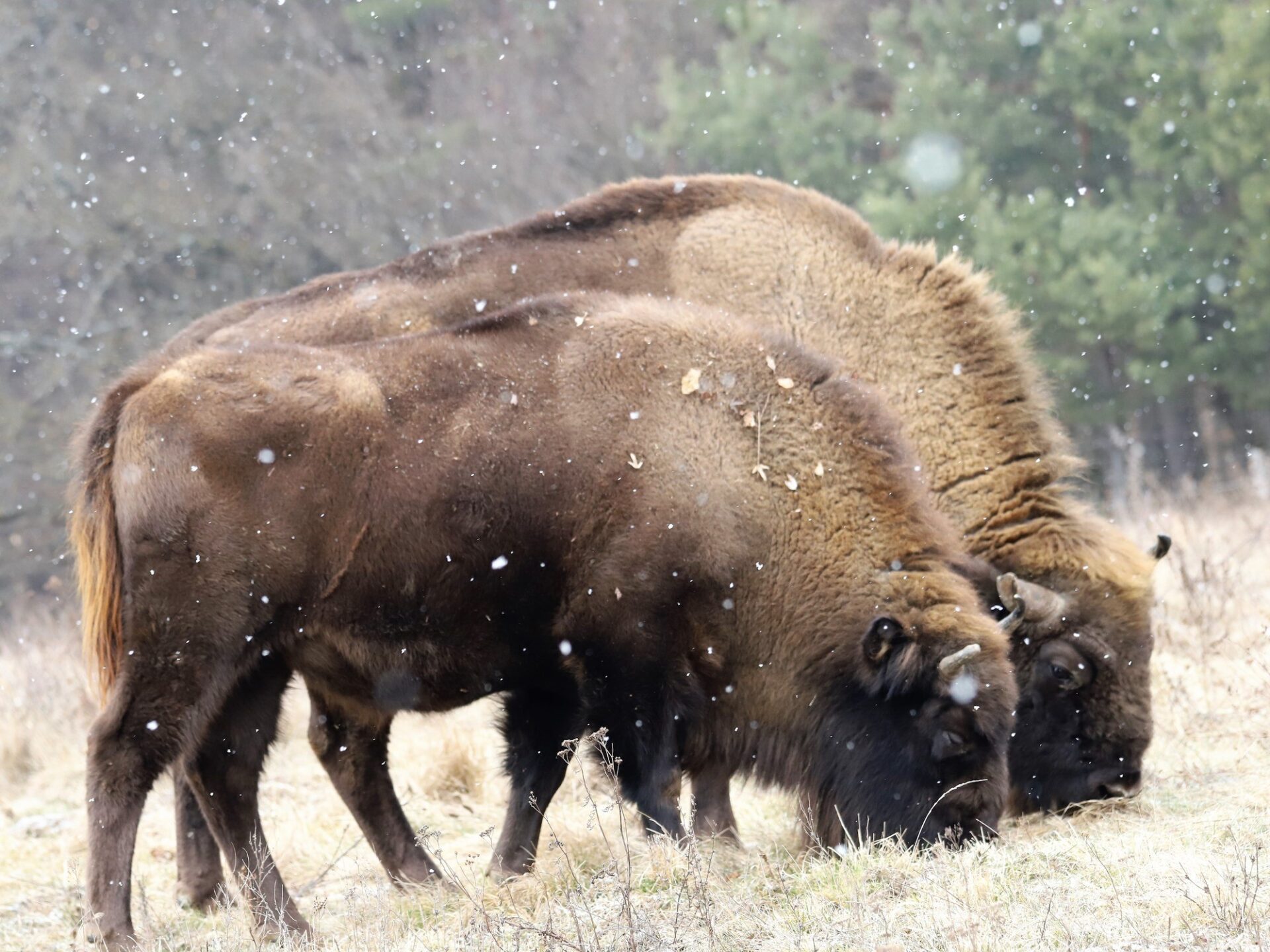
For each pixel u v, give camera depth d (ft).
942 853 61.41
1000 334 83.56
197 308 273.13
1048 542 77.56
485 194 289.53
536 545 67.36
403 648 67.82
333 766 72.38
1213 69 221.87
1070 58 232.12
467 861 72.64
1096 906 52.03
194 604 64.13
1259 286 214.28
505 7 319.68
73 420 256.32
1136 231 217.97
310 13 307.58
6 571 247.50
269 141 280.51
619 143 297.53
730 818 74.79
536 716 70.69
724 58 254.88
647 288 84.48
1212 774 76.59
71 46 282.77
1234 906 48.65
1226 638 95.61
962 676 64.23
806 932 53.16
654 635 67.26
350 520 66.13
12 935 70.13
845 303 84.12
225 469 64.80
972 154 228.43
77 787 108.47
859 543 68.28
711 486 67.51
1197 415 258.98
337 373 67.46
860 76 289.53
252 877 66.59
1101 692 74.95
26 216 266.36
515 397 68.03
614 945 52.54
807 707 69.15
